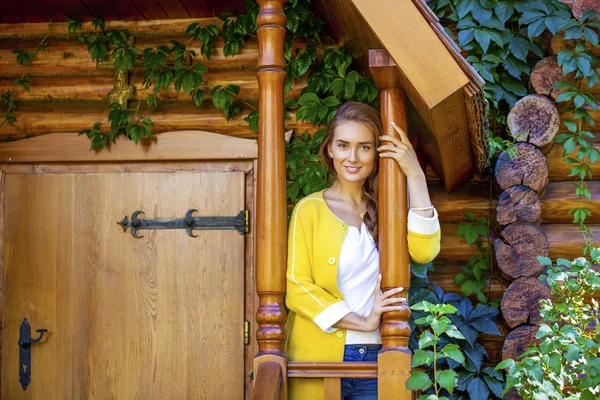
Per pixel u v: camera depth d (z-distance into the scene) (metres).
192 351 4.89
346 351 3.72
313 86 4.88
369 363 3.65
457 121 3.71
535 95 4.76
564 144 4.82
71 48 5.21
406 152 3.71
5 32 5.26
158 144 5.02
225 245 4.93
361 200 3.96
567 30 4.72
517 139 4.75
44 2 4.96
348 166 3.85
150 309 4.93
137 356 4.90
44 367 4.94
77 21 5.16
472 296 4.94
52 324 4.95
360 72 4.96
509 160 4.72
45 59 5.20
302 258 3.78
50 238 5.00
